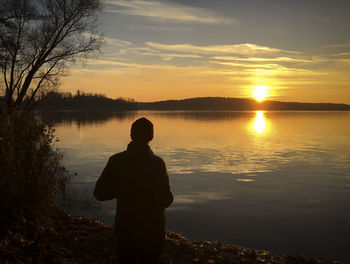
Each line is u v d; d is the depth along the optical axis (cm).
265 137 3778
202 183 1309
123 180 233
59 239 493
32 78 1631
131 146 245
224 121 8325
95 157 2008
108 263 423
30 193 525
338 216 864
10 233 436
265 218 833
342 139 3584
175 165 1784
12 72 1535
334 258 579
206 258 485
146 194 232
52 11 1691
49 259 406
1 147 493
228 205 966
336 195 1121
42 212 540
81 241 500
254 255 539
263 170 1648
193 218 823
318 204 997
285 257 541
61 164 1697
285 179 1412
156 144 2898
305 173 1573
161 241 235
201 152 2356
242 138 3603
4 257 368
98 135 3791
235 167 1734
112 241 504
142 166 236
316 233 724
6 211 477
